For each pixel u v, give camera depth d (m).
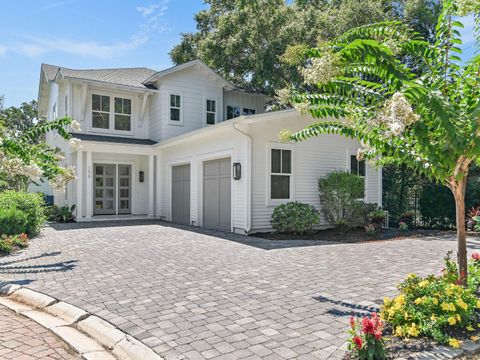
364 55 3.45
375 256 7.22
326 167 12.03
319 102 4.21
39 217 10.27
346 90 3.97
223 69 20.66
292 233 10.57
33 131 7.30
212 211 12.30
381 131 3.72
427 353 2.91
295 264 6.46
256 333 3.47
